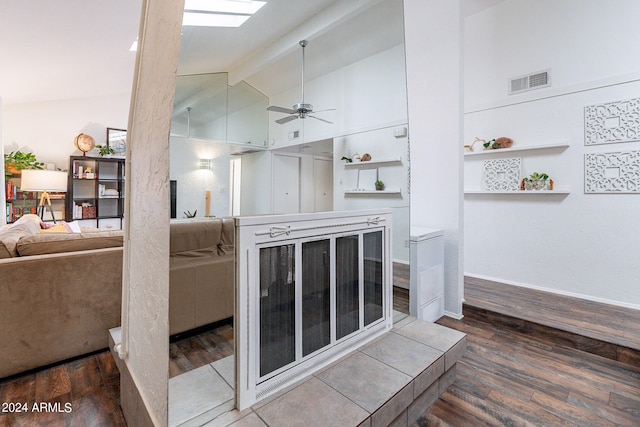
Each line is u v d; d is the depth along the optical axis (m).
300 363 1.50
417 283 2.59
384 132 2.35
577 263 3.18
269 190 1.66
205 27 1.33
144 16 1.31
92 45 3.52
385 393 1.39
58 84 4.64
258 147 1.60
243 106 1.54
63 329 2.11
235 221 1.26
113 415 1.63
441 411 1.67
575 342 2.39
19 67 3.70
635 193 2.84
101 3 2.69
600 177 3.02
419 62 3.11
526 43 3.47
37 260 2.01
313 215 1.56
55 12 2.67
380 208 2.12
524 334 2.64
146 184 1.20
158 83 1.09
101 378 1.97
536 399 1.79
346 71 2.09
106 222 5.76
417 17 3.10
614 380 1.99
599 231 3.04
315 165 1.96
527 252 3.51
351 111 2.15
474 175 3.90
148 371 1.18
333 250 1.67
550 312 2.80
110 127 5.87
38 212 5.09
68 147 5.54
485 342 2.50
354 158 2.18
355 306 1.82
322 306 1.62
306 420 1.22
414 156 3.20
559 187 3.27
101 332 2.27
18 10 2.52
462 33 2.88
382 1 2.24
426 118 3.09
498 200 3.72
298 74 1.84
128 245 1.51
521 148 3.45
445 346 1.84
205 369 1.28
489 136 3.76
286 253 1.44
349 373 1.55
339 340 1.71
